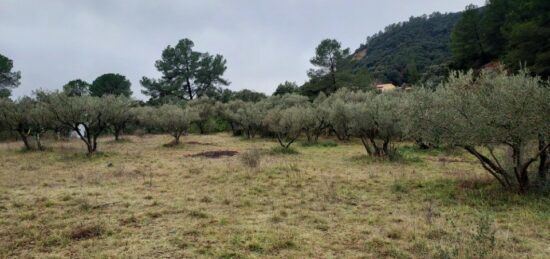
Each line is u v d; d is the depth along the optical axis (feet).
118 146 89.35
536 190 28.76
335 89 165.37
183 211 26.91
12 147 83.41
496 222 22.72
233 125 126.41
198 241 20.27
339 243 19.93
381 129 55.47
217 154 67.77
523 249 18.33
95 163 55.31
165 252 18.75
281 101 133.08
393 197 30.71
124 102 83.10
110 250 19.08
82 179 40.57
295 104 116.88
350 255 18.17
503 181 31.81
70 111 65.21
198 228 22.62
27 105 74.95
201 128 145.59
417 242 19.40
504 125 25.66
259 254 18.29
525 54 96.37
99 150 77.10
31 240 20.74
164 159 60.08
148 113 113.70
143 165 52.39
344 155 63.72
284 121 70.69
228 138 115.96
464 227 21.95
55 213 26.40
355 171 44.86
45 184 37.37
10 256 18.44
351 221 24.13
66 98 65.82
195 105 156.04
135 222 24.17
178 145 88.53
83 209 27.37
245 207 28.04
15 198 31.07
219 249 18.86
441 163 50.90
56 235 21.08
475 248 17.19
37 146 80.94
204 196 30.96
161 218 25.12
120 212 26.68
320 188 34.47
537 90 24.13
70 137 125.90
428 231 21.03
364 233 21.68
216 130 150.51
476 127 26.45
